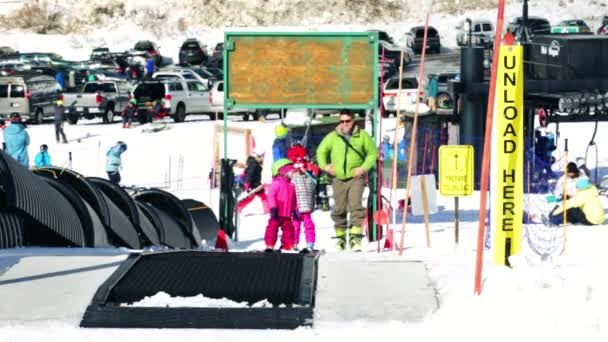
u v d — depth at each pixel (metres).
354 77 53.28
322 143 46.47
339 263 29.50
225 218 54.47
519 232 27.89
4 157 41.22
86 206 44.78
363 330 22.58
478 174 84.31
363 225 51.00
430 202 45.53
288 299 25.41
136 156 113.25
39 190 41.78
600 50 87.62
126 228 47.12
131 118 138.75
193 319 23.41
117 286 25.88
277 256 30.66
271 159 94.44
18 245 39.22
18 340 21.94
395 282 26.64
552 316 22.36
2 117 146.25
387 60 160.62
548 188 79.31
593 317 22.23
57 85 150.88
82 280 26.77
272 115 148.00
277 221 43.41
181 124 140.38
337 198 46.12
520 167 27.77
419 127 85.50
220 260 29.84
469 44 86.31
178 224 53.47
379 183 51.22
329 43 53.31
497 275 25.28
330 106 53.44
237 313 23.52
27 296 25.17
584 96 84.06
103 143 123.19
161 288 25.83
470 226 57.06
